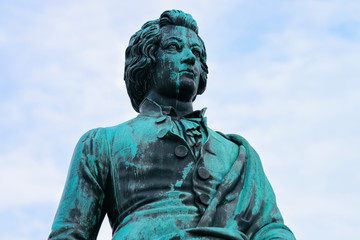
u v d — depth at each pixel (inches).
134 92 294.4
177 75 288.0
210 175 265.1
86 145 273.4
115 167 268.1
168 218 252.1
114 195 265.4
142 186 261.4
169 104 288.4
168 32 294.7
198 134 275.1
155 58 291.4
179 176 262.7
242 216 259.8
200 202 257.6
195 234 245.4
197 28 301.1
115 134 276.4
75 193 264.5
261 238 259.4
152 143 268.8
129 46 298.7
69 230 258.4
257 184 270.7
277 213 269.3
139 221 253.1
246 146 282.2
